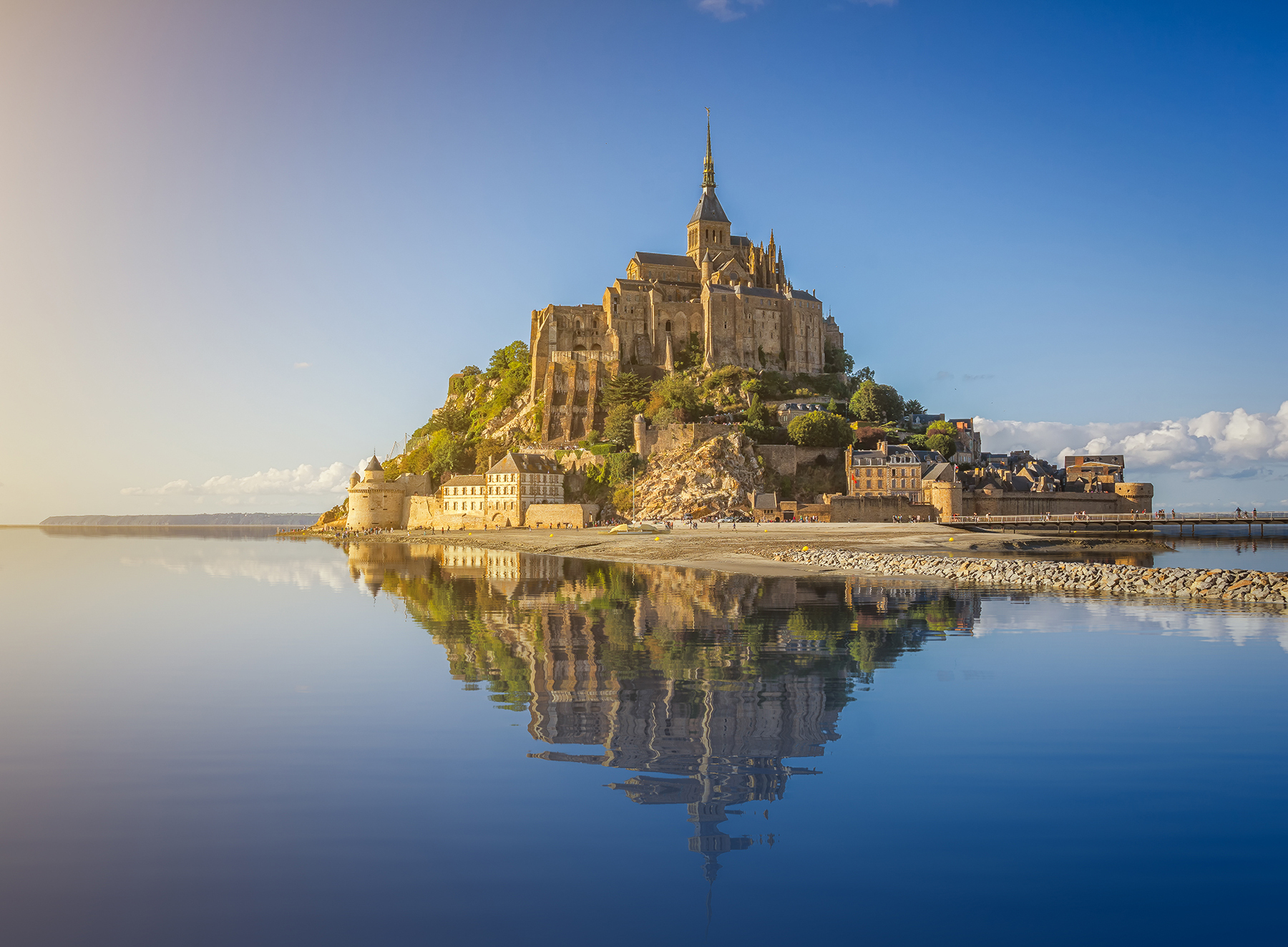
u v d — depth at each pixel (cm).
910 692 2958
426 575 8638
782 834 1778
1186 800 1950
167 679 3309
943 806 1920
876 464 17875
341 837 1784
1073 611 5050
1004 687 3025
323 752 2336
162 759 2295
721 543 11625
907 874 1611
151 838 1789
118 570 9925
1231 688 2995
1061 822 1834
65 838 1788
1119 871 1619
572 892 1552
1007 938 1398
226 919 1474
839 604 5422
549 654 3762
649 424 19838
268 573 9250
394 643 4144
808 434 18812
